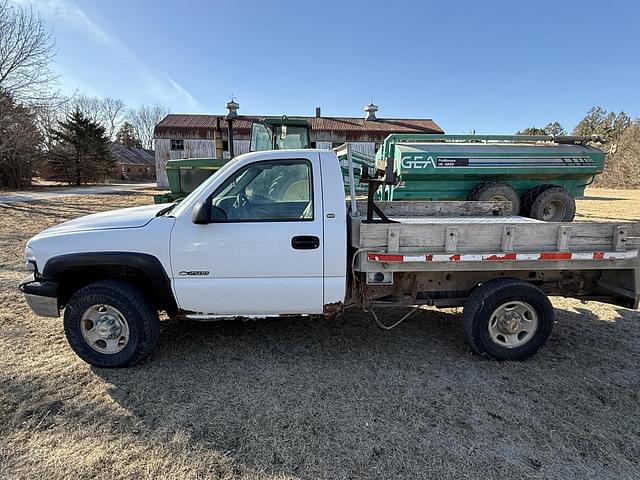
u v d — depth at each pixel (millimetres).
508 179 9844
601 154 9820
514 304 3516
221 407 2865
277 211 3352
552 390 3133
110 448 2438
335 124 29219
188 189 9367
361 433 2605
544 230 3406
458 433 2617
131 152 63875
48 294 3293
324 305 3434
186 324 4336
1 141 25156
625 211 14953
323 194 3340
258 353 3689
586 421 2758
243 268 3293
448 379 3275
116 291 3277
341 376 3303
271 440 2527
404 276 3727
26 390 3033
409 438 2561
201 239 3260
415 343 3941
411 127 29250
